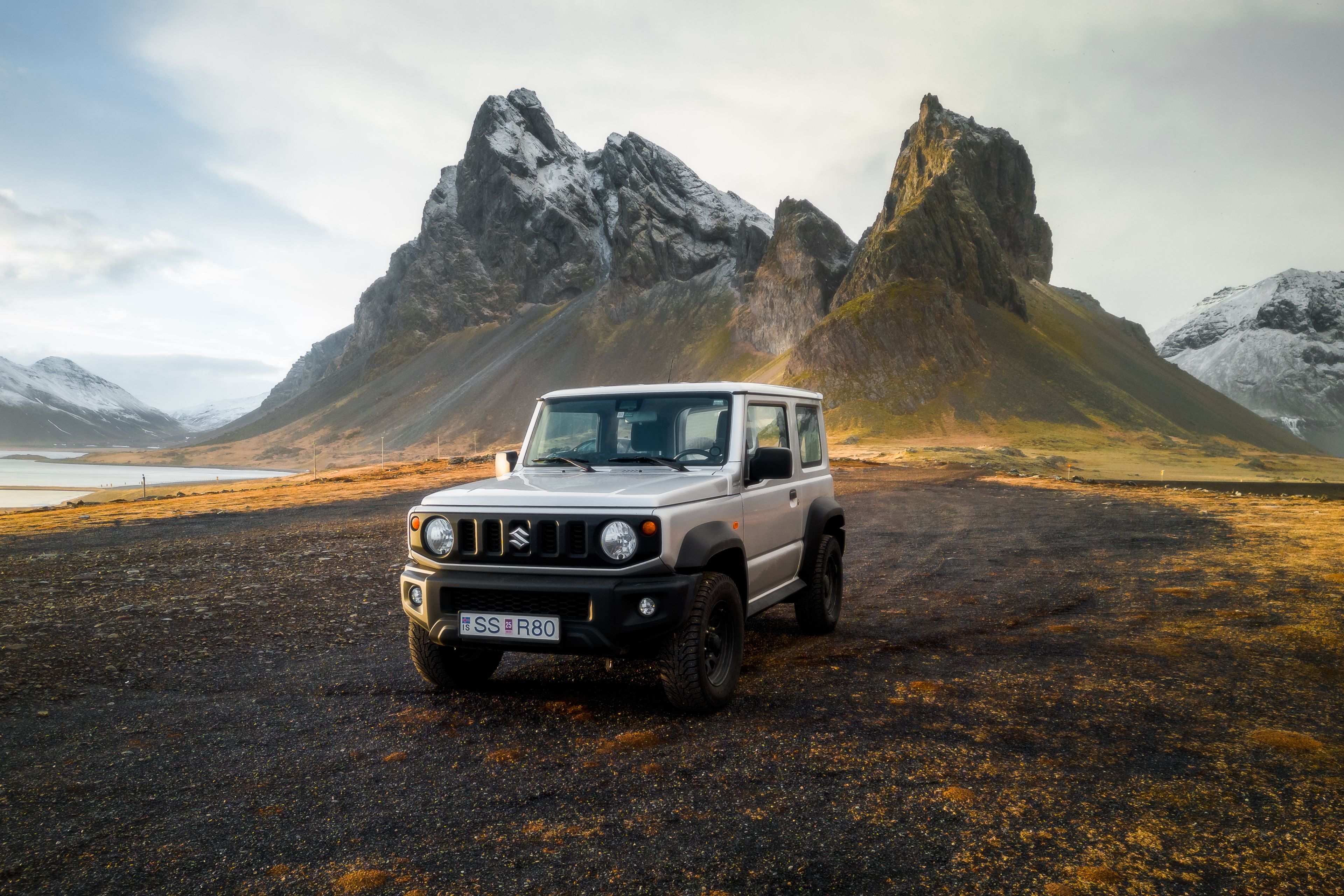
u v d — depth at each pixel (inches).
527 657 232.1
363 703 189.8
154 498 1041.5
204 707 188.2
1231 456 6628.9
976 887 102.1
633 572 163.8
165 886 106.7
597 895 102.3
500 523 172.1
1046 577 358.9
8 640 256.4
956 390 7062.0
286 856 114.6
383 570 399.2
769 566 212.7
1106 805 126.6
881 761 146.6
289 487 1253.1
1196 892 100.3
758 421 215.0
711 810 127.3
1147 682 195.2
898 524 591.8
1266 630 245.1
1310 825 118.6
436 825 124.0
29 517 784.3
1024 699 183.5
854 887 102.8
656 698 190.4
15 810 132.0
